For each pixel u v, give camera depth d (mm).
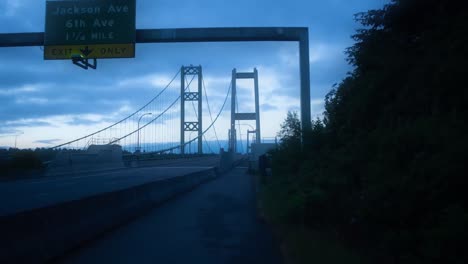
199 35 14906
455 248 4043
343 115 11508
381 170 5758
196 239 8977
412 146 5617
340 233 6812
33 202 15039
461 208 4301
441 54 6996
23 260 6258
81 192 19281
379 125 7938
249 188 23266
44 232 7051
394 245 4941
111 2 14609
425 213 4816
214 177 33719
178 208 14344
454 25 7316
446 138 5270
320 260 6082
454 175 4574
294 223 8648
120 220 10828
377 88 8805
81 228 8492
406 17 9289
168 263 6957
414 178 5020
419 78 7156
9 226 6148
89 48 14531
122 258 7258
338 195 7891
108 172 40281
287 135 16641
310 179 10547
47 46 14633
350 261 5688
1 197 17031
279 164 16922
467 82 6211
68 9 14688
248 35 14984
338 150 9992
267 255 7516
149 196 14281
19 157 33750
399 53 8859
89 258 7254
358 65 10703
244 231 9953
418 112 7031
